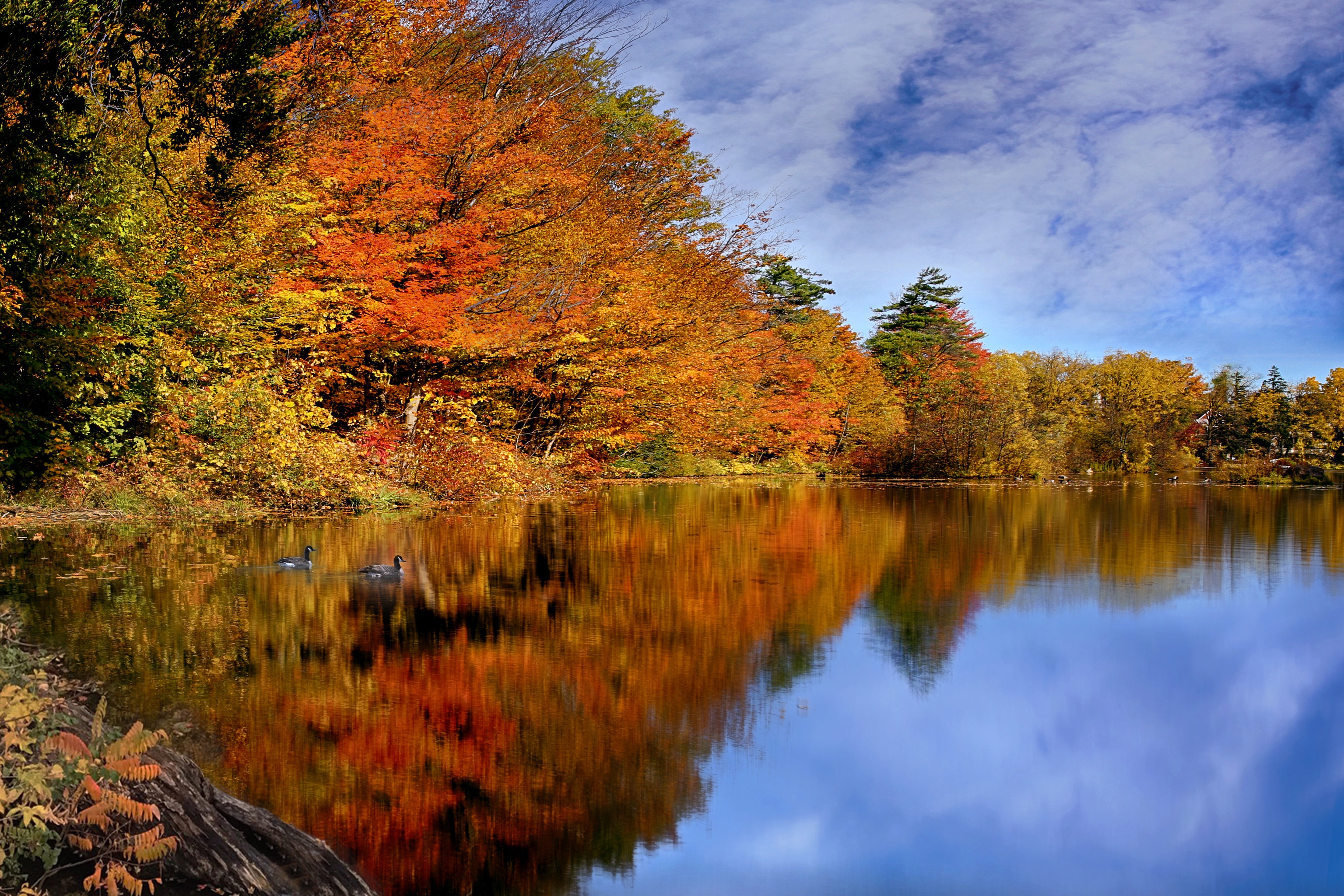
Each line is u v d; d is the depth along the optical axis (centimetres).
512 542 1603
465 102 2459
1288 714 764
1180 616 1148
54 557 1216
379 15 1945
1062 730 714
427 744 624
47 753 338
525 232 2602
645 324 2794
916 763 638
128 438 1773
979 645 974
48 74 994
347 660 812
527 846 491
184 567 1189
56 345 1464
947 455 5278
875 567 1489
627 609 1090
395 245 2098
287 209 1866
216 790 440
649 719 703
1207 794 600
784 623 1047
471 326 2291
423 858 470
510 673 802
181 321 1761
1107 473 6525
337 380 2403
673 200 3406
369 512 1989
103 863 315
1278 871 498
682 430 3697
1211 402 8669
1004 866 496
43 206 1379
